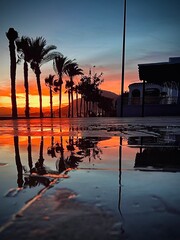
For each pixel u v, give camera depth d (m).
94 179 0.75
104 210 0.48
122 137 2.38
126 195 0.58
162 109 19.00
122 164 1.01
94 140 2.10
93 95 51.72
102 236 0.37
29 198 0.56
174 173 0.83
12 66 19.69
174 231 0.39
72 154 1.31
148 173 0.84
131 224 0.42
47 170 0.90
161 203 0.52
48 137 2.48
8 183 0.70
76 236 0.37
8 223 0.42
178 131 3.23
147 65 14.78
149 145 1.69
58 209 0.49
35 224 0.42
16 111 19.78
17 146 1.72
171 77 16.05
